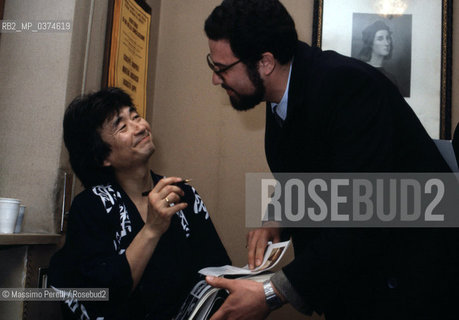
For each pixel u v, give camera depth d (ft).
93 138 4.06
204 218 4.62
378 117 3.26
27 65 5.13
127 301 3.58
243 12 3.62
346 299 3.46
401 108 3.51
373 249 3.19
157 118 7.91
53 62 5.08
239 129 7.80
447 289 3.20
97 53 5.71
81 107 4.13
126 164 4.14
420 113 7.44
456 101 7.51
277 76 3.81
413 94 7.49
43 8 5.15
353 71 3.38
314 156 3.69
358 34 7.65
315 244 3.24
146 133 4.17
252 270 3.64
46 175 4.96
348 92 3.34
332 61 3.60
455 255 3.28
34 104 5.07
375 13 7.70
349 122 3.28
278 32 3.61
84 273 3.52
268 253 3.95
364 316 3.34
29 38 5.16
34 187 4.96
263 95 3.92
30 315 4.54
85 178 4.30
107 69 5.82
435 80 7.49
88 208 3.85
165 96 7.97
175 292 3.92
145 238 3.55
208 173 7.74
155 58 7.98
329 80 3.43
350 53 7.64
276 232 4.42
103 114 4.04
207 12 8.11
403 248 3.30
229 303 3.17
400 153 3.37
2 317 4.46
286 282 3.11
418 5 7.66
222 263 4.43
